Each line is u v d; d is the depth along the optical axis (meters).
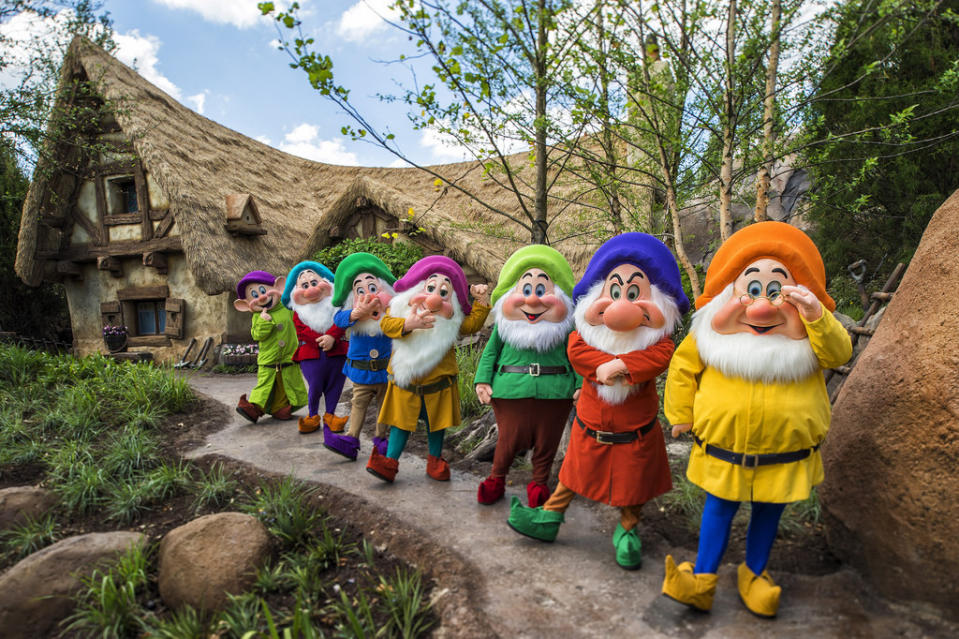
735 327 2.55
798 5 3.99
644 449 2.92
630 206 6.37
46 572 2.97
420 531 3.34
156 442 5.09
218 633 2.63
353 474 4.34
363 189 11.16
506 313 3.57
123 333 11.94
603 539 3.28
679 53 4.13
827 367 2.45
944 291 2.60
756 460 2.45
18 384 6.44
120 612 2.79
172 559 3.00
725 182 4.51
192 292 11.71
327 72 3.69
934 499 2.33
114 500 3.95
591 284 3.08
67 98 10.65
